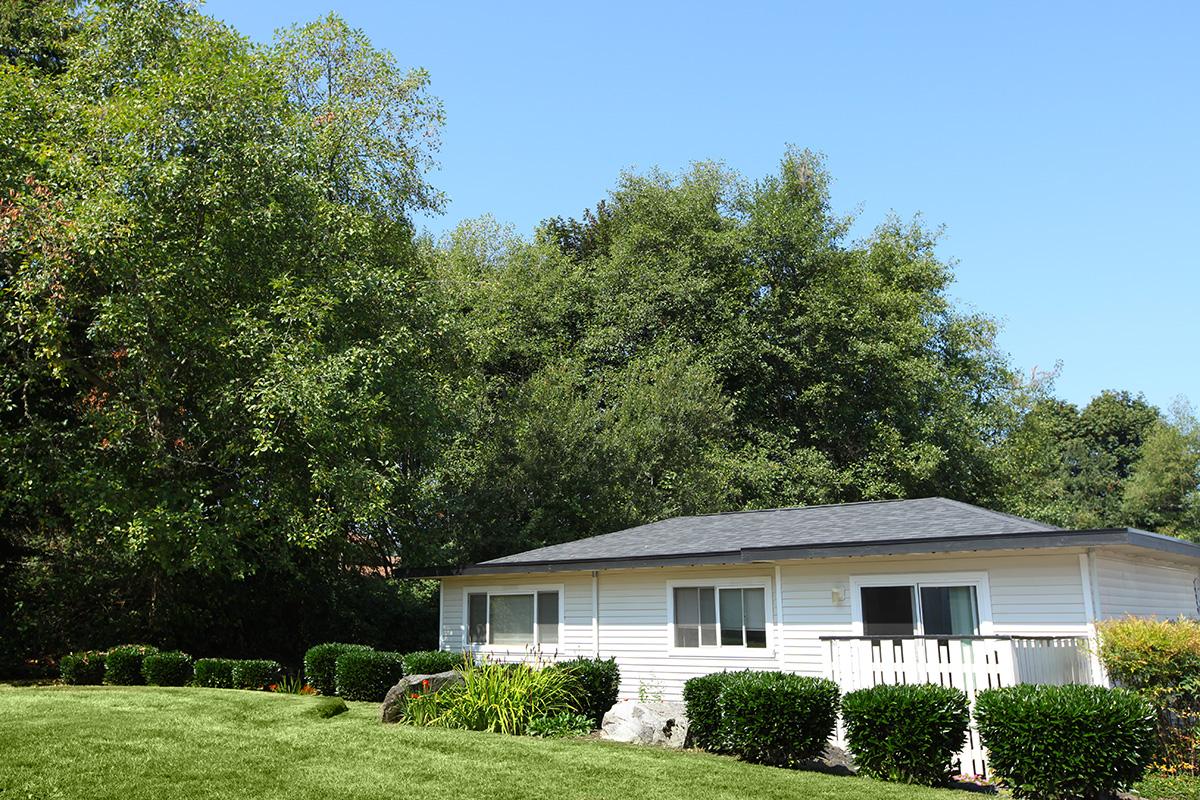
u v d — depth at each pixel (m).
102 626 20.56
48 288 16.42
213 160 17.72
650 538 17.62
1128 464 62.84
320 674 16.48
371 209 22.47
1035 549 12.46
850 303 31.92
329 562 23.47
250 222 17.78
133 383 18.14
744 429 31.16
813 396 30.94
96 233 15.80
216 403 17.66
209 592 21.55
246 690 15.41
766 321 31.50
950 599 13.22
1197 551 14.06
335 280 19.00
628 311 32.00
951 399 32.34
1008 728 8.82
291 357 16.83
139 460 17.77
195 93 18.03
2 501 16.83
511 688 12.09
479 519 26.22
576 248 39.94
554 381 27.94
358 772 8.66
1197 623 12.36
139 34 19.84
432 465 25.36
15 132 17.45
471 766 9.07
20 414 18.38
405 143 23.83
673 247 33.47
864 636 12.09
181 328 17.25
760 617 15.08
